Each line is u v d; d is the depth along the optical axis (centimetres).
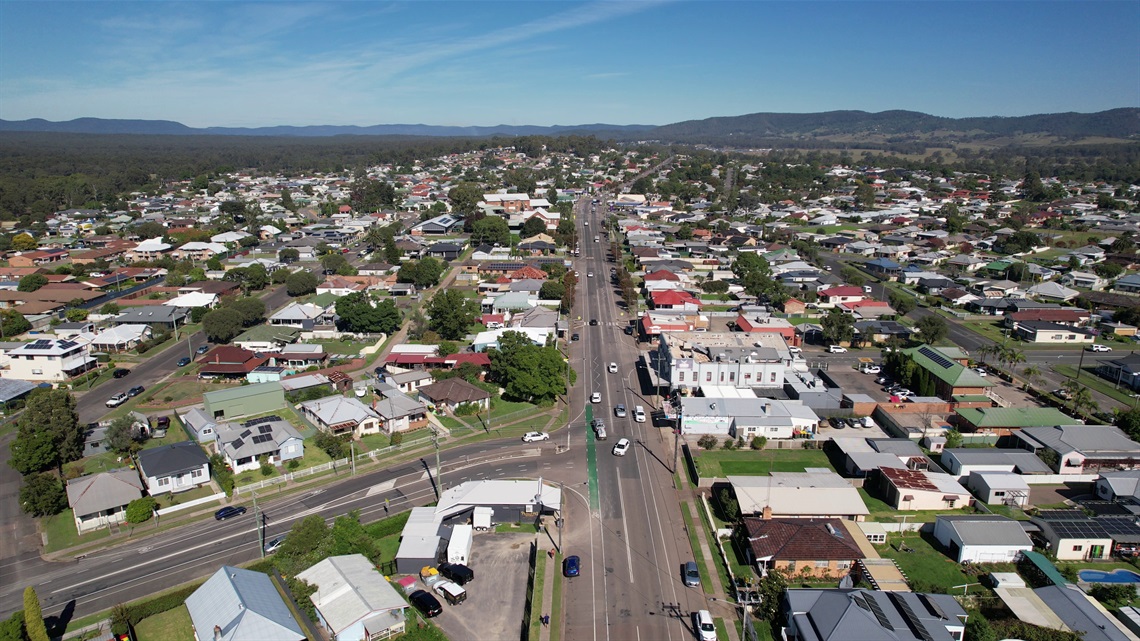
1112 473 6247
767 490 5900
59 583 4953
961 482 6400
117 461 6650
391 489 6297
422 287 13650
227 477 6372
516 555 5309
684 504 6106
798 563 5072
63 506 5978
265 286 13875
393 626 4384
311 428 7475
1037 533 5494
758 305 12288
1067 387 8362
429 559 5091
